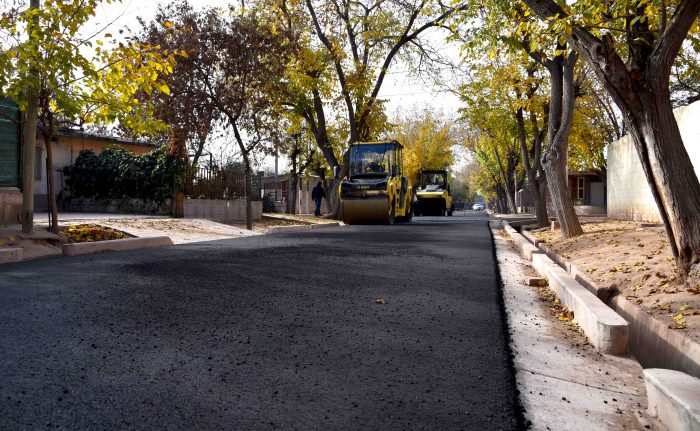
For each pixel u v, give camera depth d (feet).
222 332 13.56
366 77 79.97
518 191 171.94
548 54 42.06
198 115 57.62
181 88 54.65
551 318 16.52
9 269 23.29
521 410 9.03
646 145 18.28
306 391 9.62
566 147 41.86
